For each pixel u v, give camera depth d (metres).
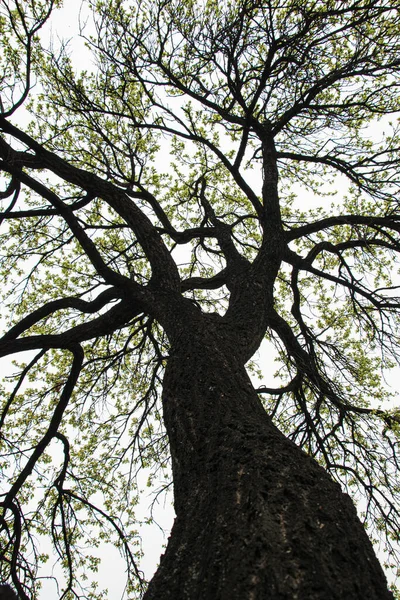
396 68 6.43
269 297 4.95
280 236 5.75
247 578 1.71
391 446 6.51
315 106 7.02
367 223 6.75
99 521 6.64
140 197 7.32
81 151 7.57
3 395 6.81
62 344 4.91
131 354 8.25
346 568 1.80
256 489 2.17
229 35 6.52
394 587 6.08
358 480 6.54
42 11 6.07
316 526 1.96
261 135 7.11
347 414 6.76
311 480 2.29
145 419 7.48
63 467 6.04
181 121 7.62
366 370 7.84
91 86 7.60
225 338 3.92
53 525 6.04
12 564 4.96
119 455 7.40
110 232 8.49
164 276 4.94
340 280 7.05
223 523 2.06
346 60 7.07
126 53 7.16
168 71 7.27
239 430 2.69
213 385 3.19
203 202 7.95
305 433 7.14
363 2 6.30
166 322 4.36
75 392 7.55
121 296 5.02
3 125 5.12
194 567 1.97
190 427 2.94
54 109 7.39
